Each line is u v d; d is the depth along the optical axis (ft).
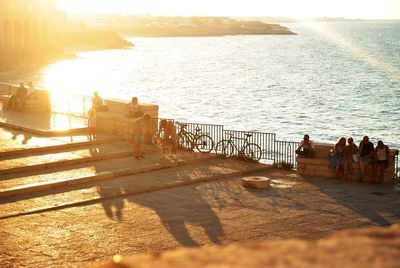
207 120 191.42
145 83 313.32
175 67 434.30
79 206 62.64
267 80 338.13
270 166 81.87
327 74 380.78
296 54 633.20
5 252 48.78
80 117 104.73
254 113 207.72
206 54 625.41
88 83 306.55
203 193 68.39
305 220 57.72
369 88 296.10
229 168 79.97
